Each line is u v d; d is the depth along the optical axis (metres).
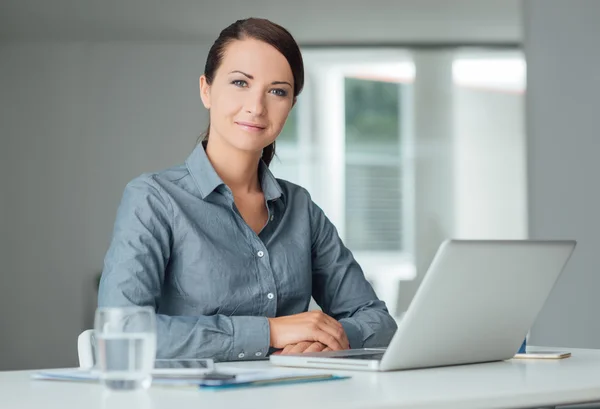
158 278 1.78
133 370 1.05
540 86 4.97
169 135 7.95
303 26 7.83
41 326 7.84
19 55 7.84
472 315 1.39
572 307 4.70
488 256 1.35
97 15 7.39
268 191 1.96
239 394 1.02
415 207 8.38
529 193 5.04
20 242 7.83
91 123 7.90
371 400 0.96
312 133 8.34
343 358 1.39
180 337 1.60
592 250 4.64
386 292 8.31
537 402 1.07
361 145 8.36
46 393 1.07
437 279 1.30
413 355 1.35
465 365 1.46
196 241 1.82
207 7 7.31
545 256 1.47
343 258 2.10
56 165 7.87
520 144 8.42
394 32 8.02
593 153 4.65
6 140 7.83
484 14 7.55
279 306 1.90
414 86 8.38
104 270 1.78
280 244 1.93
